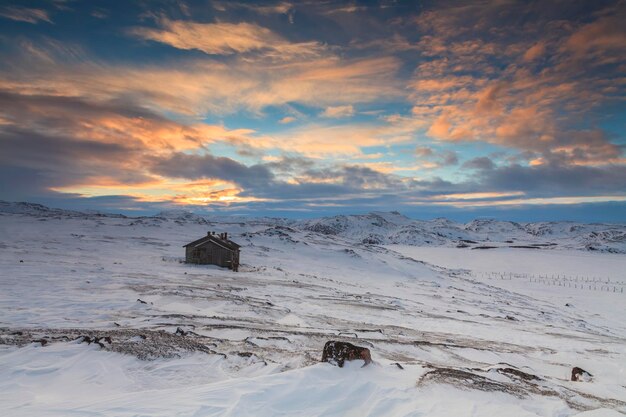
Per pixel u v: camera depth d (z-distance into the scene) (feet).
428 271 261.03
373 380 26.71
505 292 213.25
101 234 272.31
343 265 236.63
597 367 49.29
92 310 59.93
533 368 47.88
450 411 22.21
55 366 30.35
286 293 107.65
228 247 166.30
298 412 21.34
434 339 61.16
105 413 19.15
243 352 35.24
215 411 19.80
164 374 29.68
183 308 68.08
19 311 55.62
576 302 194.29
